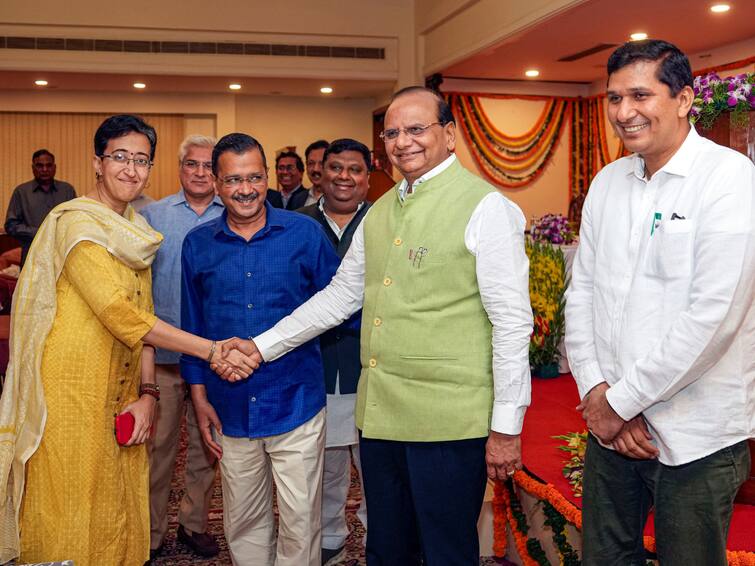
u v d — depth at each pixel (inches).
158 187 387.5
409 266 79.8
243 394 91.7
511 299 76.2
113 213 83.7
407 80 329.7
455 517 80.9
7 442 80.3
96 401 82.4
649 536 89.0
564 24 248.4
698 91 98.2
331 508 112.6
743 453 68.0
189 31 314.2
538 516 112.0
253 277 91.8
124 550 87.4
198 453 118.7
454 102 355.9
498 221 76.5
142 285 88.0
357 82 336.8
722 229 63.7
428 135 79.0
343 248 112.5
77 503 81.4
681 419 67.0
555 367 197.5
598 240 74.5
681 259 66.5
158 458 116.3
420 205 80.6
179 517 121.6
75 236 79.7
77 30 307.0
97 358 82.5
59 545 80.9
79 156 383.6
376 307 82.5
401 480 85.1
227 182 88.7
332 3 322.3
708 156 67.0
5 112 376.5
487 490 121.6
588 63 315.6
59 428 80.7
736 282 63.1
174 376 115.2
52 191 268.2
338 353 107.0
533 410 163.0
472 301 78.9
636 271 69.8
